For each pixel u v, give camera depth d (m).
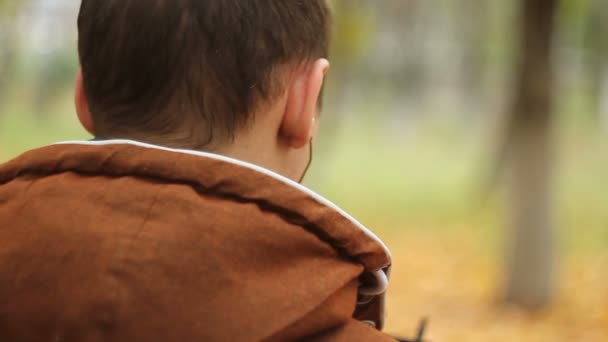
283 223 1.25
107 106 1.29
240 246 1.24
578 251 8.52
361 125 20.62
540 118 6.33
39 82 15.59
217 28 1.26
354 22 9.04
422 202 12.55
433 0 18.06
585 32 11.83
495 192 12.12
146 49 1.27
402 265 8.31
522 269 6.45
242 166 1.25
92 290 1.23
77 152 1.27
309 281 1.24
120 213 1.25
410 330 5.92
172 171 1.25
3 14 10.66
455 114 20.86
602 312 6.19
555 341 5.66
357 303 1.32
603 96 15.41
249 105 1.27
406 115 21.05
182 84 1.27
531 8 6.16
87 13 1.29
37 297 1.24
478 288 7.11
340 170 15.73
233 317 1.22
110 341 1.22
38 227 1.25
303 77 1.29
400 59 19.66
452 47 19.62
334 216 1.26
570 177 14.06
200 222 1.24
